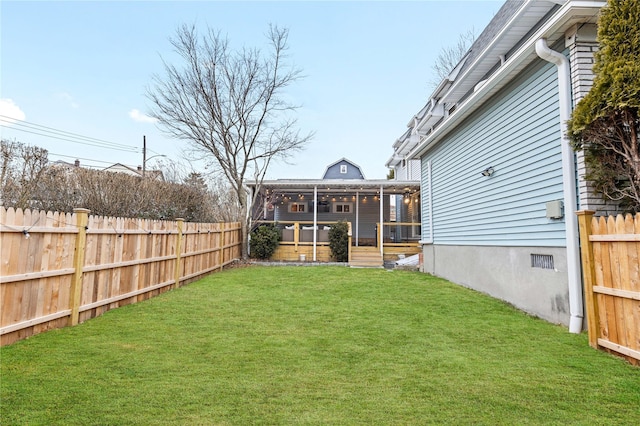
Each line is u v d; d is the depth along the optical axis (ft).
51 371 9.99
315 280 28.40
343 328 15.30
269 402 8.49
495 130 22.16
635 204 13.93
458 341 13.57
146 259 21.03
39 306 13.33
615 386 9.41
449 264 29.53
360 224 55.72
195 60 40.83
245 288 24.76
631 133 12.44
